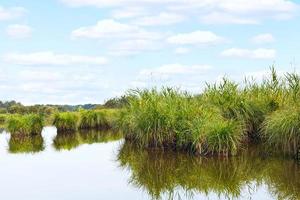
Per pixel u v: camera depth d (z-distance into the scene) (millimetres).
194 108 23484
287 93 24406
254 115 24469
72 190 15344
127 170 18891
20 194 14875
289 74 23641
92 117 39062
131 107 26531
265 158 20172
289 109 20250
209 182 16375
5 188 15758
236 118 23906
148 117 23922
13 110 55406
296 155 19406
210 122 21875
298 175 16766
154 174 17969
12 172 18734
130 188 15617
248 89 26203
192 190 15258
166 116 23500
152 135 23922
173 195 14625
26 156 23406
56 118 37312
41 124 35344
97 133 35875
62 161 21562
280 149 20578
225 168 18609
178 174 17859
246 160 19969
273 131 20094
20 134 34531
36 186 16000
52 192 15094
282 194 14234
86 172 18547
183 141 22859
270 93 25625
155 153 22750
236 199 13945
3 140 31875
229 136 21078
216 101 25016
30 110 54031
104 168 19453
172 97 25359
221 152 21281
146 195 14641
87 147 26875
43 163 21031
